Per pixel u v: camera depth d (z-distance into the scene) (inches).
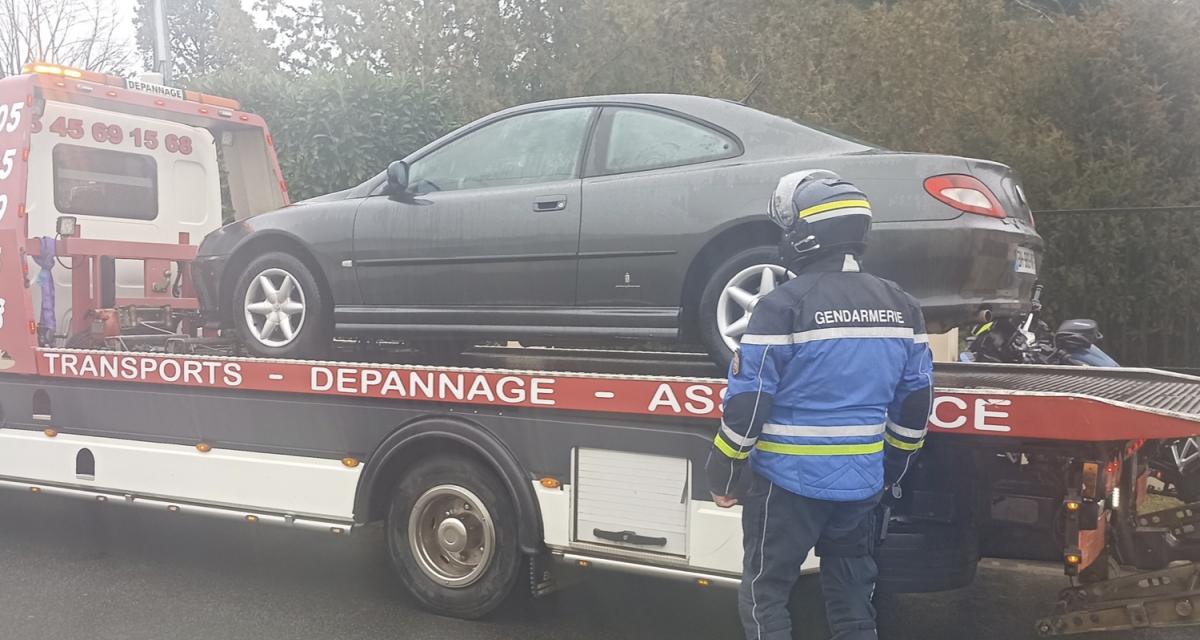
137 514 261.6
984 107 366.6
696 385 150.8
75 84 224.5
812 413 119.9
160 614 182.1
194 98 256.2
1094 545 144.3
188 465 198.4
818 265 124.3
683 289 177.0
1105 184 354.3
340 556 222.7
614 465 160.2
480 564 173.6
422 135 412.8
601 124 191.8
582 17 426.9
